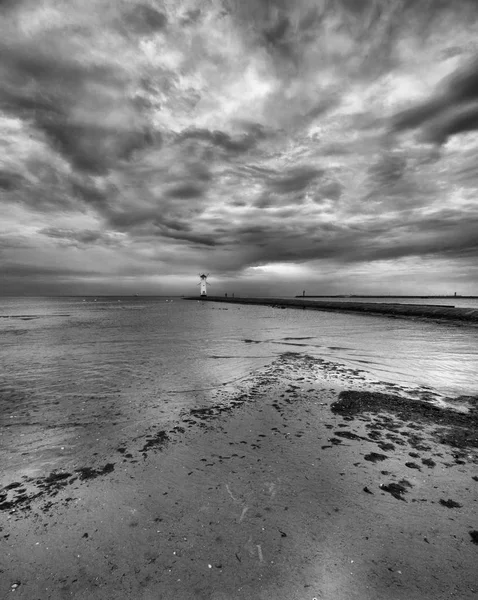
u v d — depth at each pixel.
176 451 4.78
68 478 4.10
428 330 21.14
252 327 24.03
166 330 22.48
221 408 6.61
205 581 2.58
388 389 7.86
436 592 2.44
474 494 3.65
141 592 2.49
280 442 5.02
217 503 3.55
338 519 3.26
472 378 8.89
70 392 7.84
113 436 5.34
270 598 2.43
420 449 4.75
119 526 3.21
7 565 2.77
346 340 16.64
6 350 14.31
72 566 2.75
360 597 2.41
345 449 4.76
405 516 3.29
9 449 4.91
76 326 26.73
